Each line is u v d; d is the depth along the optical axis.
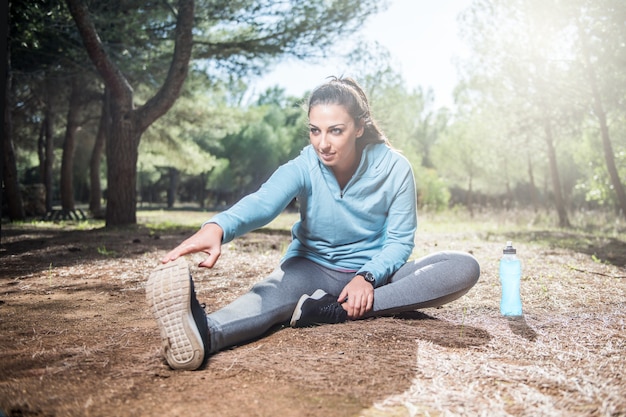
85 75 14.36
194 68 15.29
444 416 1.75
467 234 10.69
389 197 3.01
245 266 5.42
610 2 11.22
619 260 6.33
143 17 12.12
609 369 2.23
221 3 11.68
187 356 2.16
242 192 31.55
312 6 11.70
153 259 5.92
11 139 13.86
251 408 1.81
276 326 2.85
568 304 3.61
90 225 12.50
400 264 2.99
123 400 1.89
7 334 2.84
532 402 1.86
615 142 14.83
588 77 12.46
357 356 2.34
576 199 23.83
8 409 1.79
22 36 10.46
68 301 3.78
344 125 2.71
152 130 19.67
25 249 6.96
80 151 26.12
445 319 3.13
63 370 2.22
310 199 2.96
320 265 3.04
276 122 34.34
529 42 13.01
